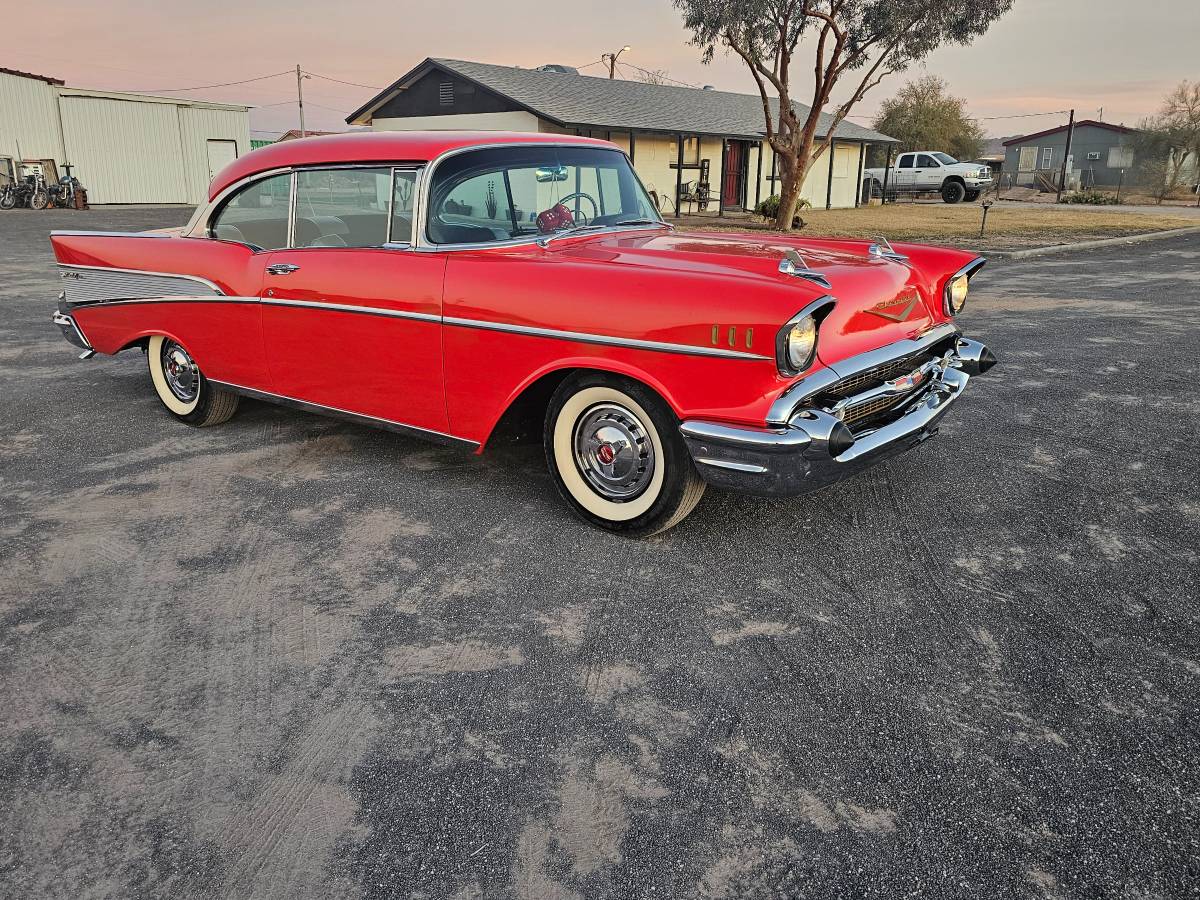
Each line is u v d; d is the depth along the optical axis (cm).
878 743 233
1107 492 406
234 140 3612
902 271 369
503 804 212
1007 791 215
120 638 286
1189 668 266
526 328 344
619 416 345
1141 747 230
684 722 243
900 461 450
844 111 1911
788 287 296
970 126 5406
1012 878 189
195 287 461
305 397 437
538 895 186
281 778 221
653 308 313
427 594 315
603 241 402
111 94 3186
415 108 2391
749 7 1662
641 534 357
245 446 480
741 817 207
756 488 307
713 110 2839
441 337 371
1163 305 952
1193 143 4381
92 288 520
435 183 374
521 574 330
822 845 199
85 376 644
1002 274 1240
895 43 1762
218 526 374
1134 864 192
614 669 268
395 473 438
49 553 347
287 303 421
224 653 277
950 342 403
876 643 281
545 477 432
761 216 2475
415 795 215
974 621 294
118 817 208
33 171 2930
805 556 343
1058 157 5559
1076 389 592
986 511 385
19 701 253
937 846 198
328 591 318
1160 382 609
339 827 205
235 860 196
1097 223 2280
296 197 425
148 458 461
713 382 305
